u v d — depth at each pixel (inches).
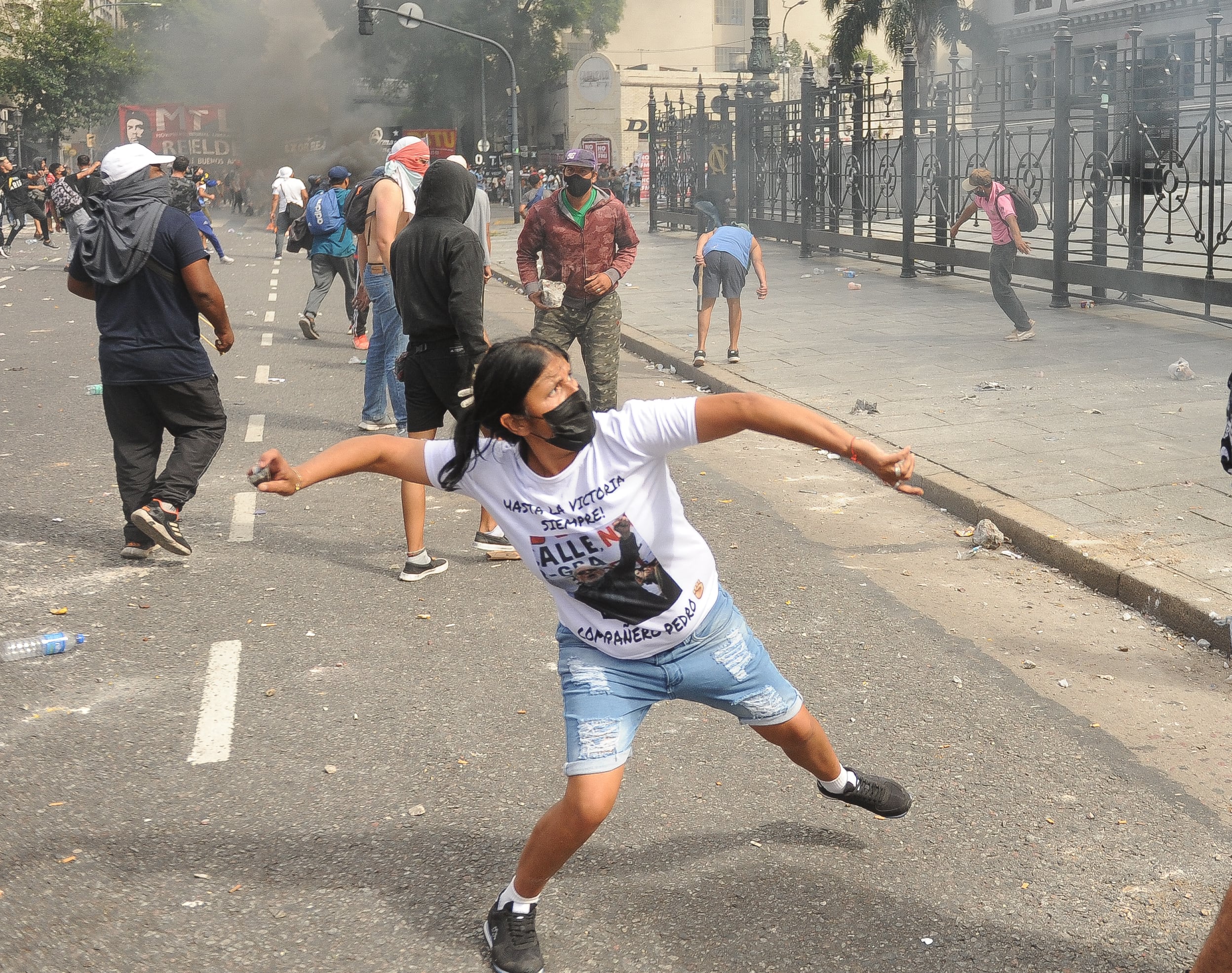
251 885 127.5
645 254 901.2
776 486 288.7
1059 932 118.3
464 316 216.7
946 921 120.1
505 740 161.2
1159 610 200.4
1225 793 145.0
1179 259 666.8
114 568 232.2
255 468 105.4
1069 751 156.2
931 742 158.9
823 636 196.4
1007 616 204.4
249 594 218.1
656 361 463.5
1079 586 217.9
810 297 609.9
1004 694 173.8
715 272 417.7
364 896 125.5
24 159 2218.3
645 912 122.2
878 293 621.9
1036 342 450.6
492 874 129.5
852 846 134.0
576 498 104.0
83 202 224.7
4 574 227.6
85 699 174.4
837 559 235.1
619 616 107.5
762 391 376.5
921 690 175.5
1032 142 682.2
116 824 139.8
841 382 386.9
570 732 109.6
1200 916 120.4
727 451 323.9
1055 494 255.6
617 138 2472.9
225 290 762.2
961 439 305.6
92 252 220.8
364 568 233.0
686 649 110.0
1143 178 499.5
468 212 227.5
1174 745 157.5
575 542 104.9
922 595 215.2
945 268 691.4
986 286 639.8
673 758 155.6
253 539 251.0
